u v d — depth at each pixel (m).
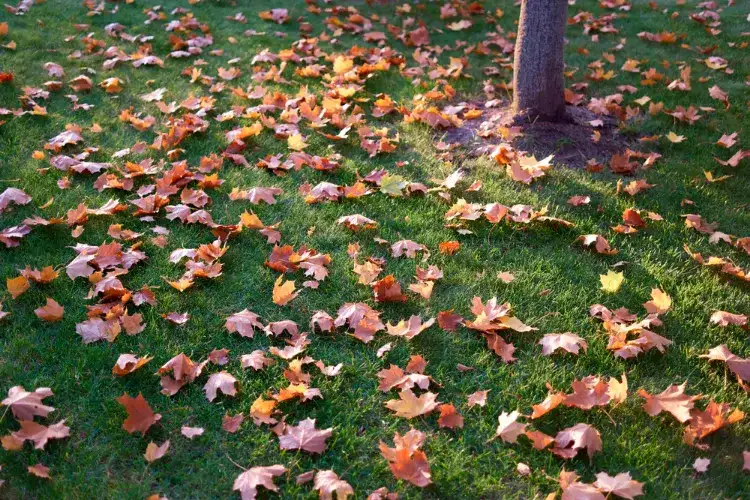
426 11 7.58
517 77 5.03
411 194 4.29
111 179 4.09
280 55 6.12
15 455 2.41
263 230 3.74
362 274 3.38
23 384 2.70
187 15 6.95
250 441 2.54
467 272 3.58
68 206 3.87
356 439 2.58
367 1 7.76
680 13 7.47
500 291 3.46
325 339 3.09
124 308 3.16
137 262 3.46
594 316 3.30
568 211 4.18
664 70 6.18
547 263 3.67
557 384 2.88
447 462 2.51
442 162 4.66
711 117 5.33
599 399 2.71
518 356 3.05
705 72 6.14
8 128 4.66
